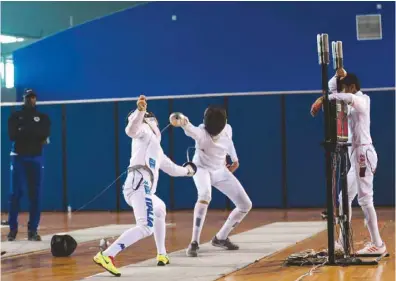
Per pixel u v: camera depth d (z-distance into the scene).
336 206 8.80
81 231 13.60
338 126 8.30
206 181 9.59
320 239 11.27
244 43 18.91
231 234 12.20
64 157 18.92
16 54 20.06
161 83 19.30
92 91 19.66
